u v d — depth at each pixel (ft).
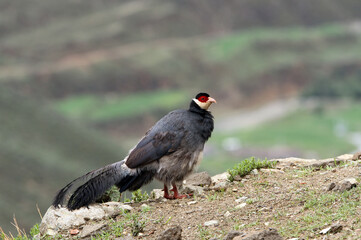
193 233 28.02
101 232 30.14
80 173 406.41
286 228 26.21
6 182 345.92
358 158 36.91
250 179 35.73
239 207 30.40
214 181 38.06
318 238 24.43
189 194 35.29
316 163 36.78
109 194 36.06
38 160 401.29
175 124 34.27
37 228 33.32
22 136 448.24
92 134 499.51
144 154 33.19
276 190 32.42
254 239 23.22
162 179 34.22
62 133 484.74
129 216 31.96
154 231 29.27
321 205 28.14
